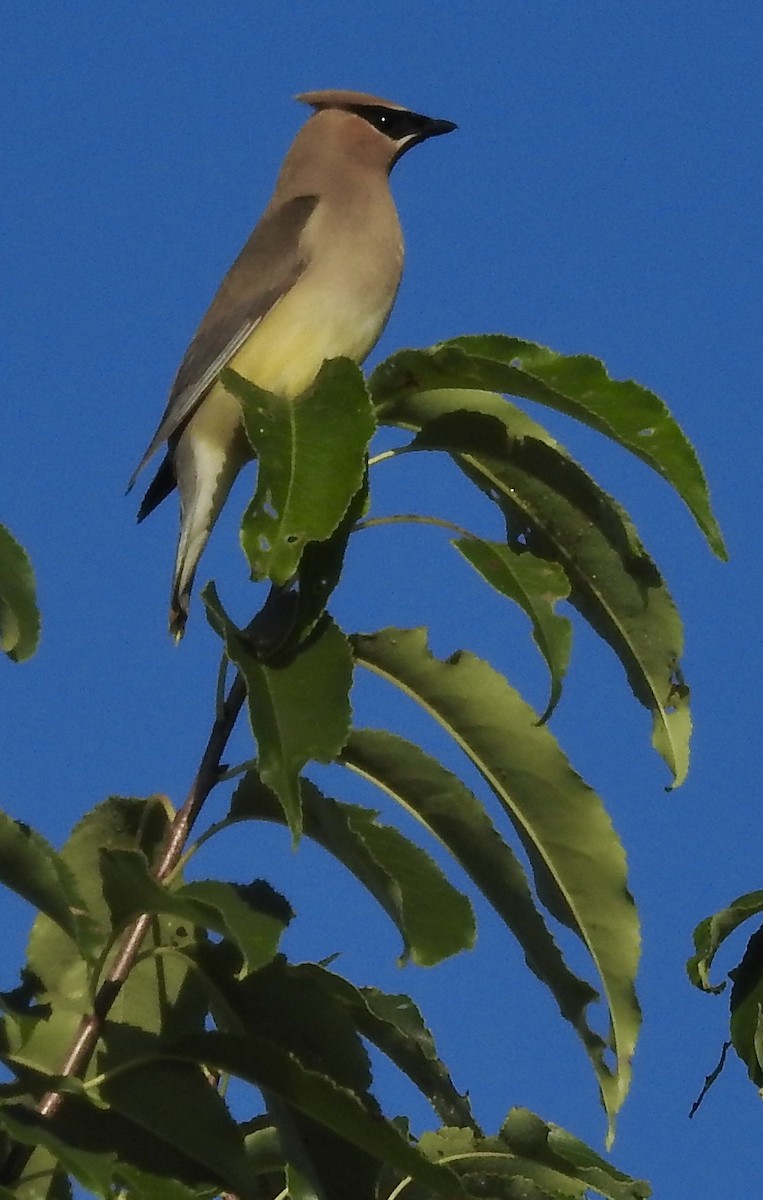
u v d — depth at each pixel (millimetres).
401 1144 4648
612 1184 5461
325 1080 4625
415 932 5348
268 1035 5039
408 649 5488
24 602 5242
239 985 4984
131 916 4648
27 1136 4406
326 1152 5035
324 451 5125
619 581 5859
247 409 5184
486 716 5516
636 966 5480
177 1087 4809
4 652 5219
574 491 5750
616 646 5996
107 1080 4801
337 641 4961
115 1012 5434
